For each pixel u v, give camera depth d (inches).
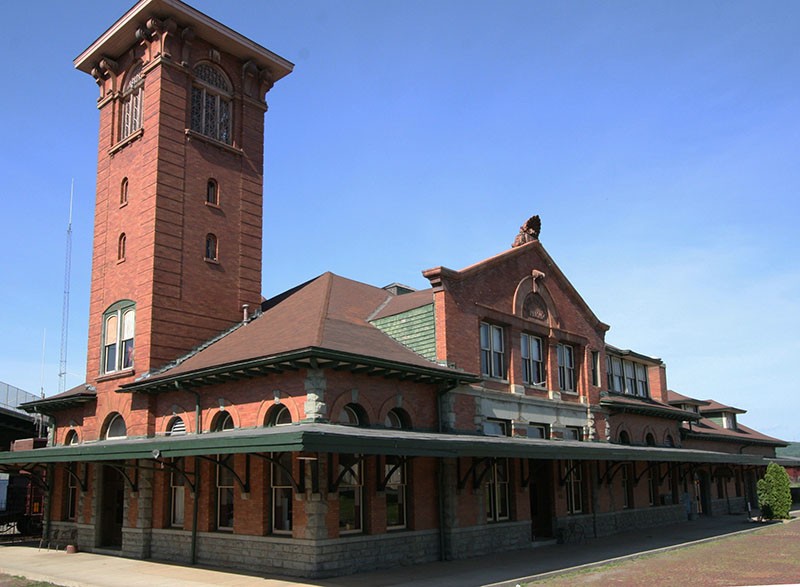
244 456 773.3
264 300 1248.8
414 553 777.6
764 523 1341.0
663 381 1535.4
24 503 1330.0
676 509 1397.6
